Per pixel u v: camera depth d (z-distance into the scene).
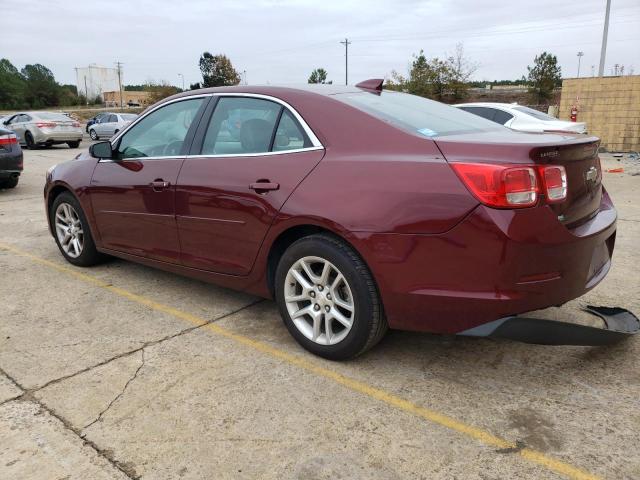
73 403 2.77
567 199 2.69
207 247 3.66
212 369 3.11
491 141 2.67
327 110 3.16
